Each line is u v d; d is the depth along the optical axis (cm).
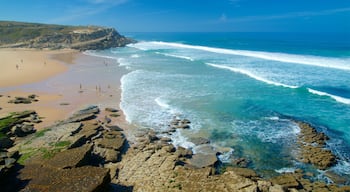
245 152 2030
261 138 2230
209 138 2256
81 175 1490
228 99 3195
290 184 1603
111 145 2064
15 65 5859
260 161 1908
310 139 2159
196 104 3053
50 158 1753
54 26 14138
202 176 1658
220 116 2702
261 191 1521
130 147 2116
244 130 2384
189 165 1838
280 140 2183
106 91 3650
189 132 2369
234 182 1573
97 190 1409
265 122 2533
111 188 1578
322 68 4703
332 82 3759
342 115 2616
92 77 4559
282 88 3562
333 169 1789
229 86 3762
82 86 3947
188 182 1602
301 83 3759
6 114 2670
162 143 2158
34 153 1891
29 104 3144
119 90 3681
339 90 3388
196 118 2664
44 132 2269
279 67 4991
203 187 1544
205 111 2839
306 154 1956
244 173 1722
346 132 2277
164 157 1878
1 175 1409
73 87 3900
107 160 1911
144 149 2034
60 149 1938
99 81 4244
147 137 2262
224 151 2048
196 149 2078
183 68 5262
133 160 1889
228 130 2394
